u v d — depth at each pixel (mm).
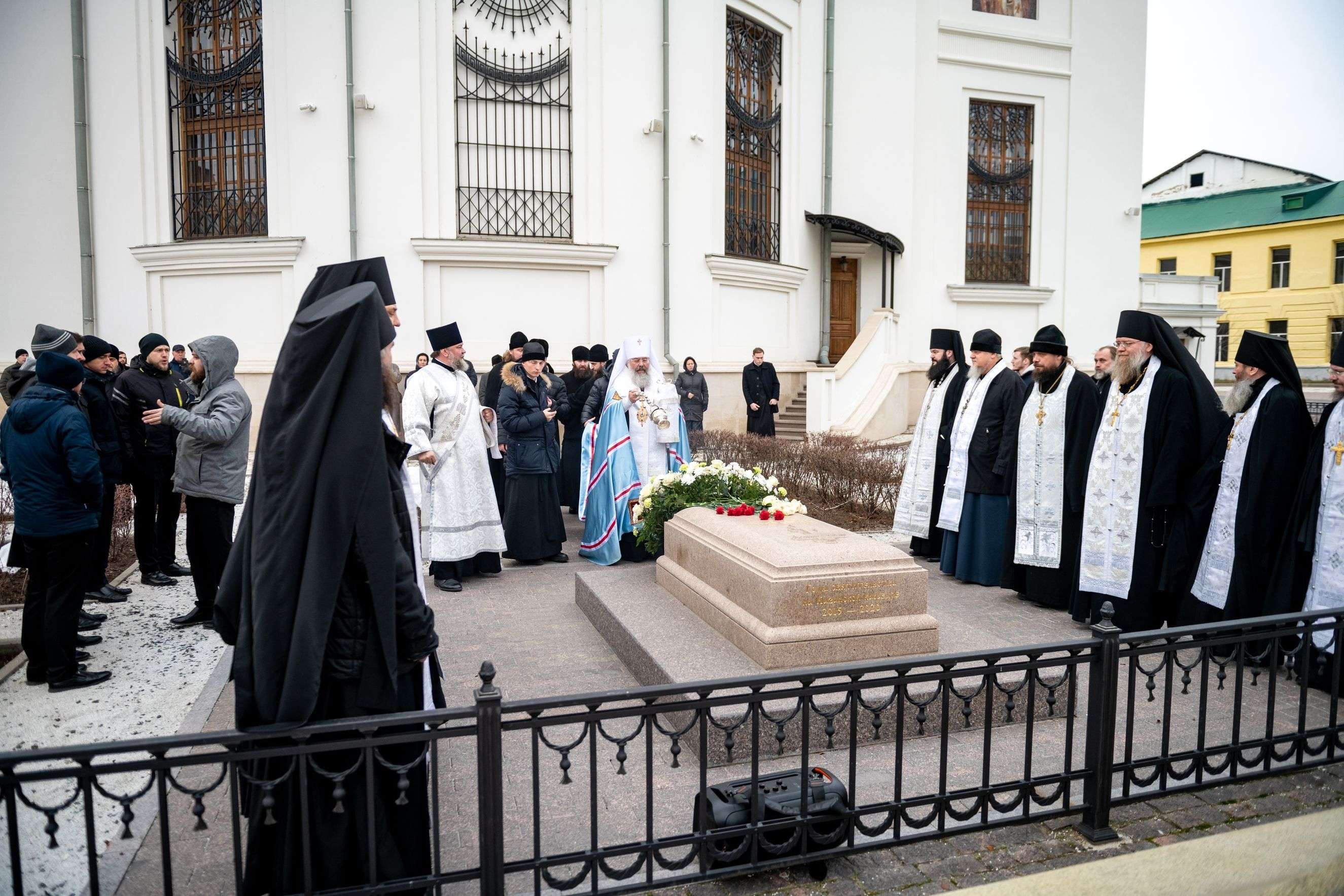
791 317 17625
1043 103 20000
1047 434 6172
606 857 2754
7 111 13367
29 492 4645
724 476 6309
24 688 4852
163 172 13492
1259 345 4965
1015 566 6492
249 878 2678
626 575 6254
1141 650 3342
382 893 2582
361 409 2508
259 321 13484
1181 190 26516
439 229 13383
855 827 3021
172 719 4426
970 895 2887
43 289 13625
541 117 13844
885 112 18531
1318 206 22219
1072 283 20641
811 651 4234
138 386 6820
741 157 16344
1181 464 5199
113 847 3244
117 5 13172
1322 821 3217
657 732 4188
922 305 19406
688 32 14602
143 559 6965
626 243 14352
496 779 2621
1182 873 3043
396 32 13039
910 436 17656
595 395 8703
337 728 2488
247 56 13172
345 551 2496
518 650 5320
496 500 7086
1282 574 4848
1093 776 3262
